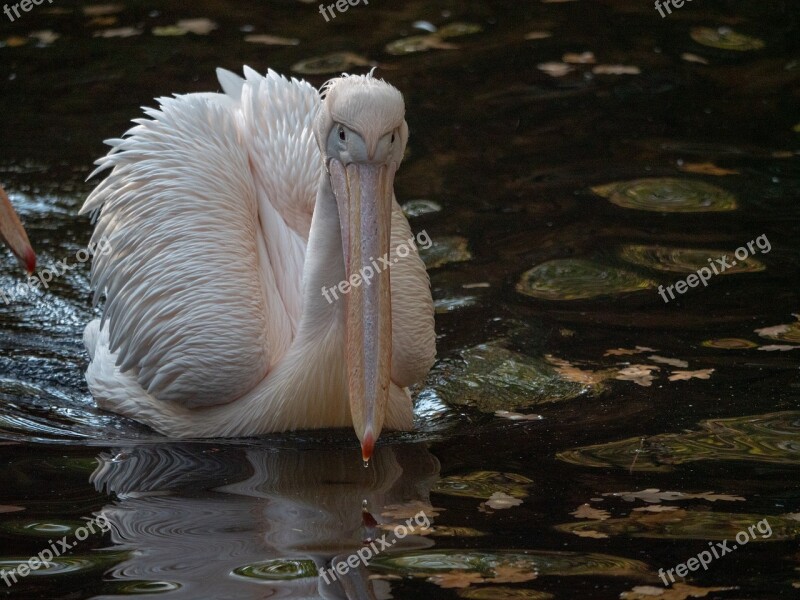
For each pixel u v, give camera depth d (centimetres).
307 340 975
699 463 898
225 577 732
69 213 1391
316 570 741
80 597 711
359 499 855
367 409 862
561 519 812
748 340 1120
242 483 890
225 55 1766
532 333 1156
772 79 1708
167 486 884
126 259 1019
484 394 1061
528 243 1330
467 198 1425
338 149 880
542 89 1691
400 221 1032
